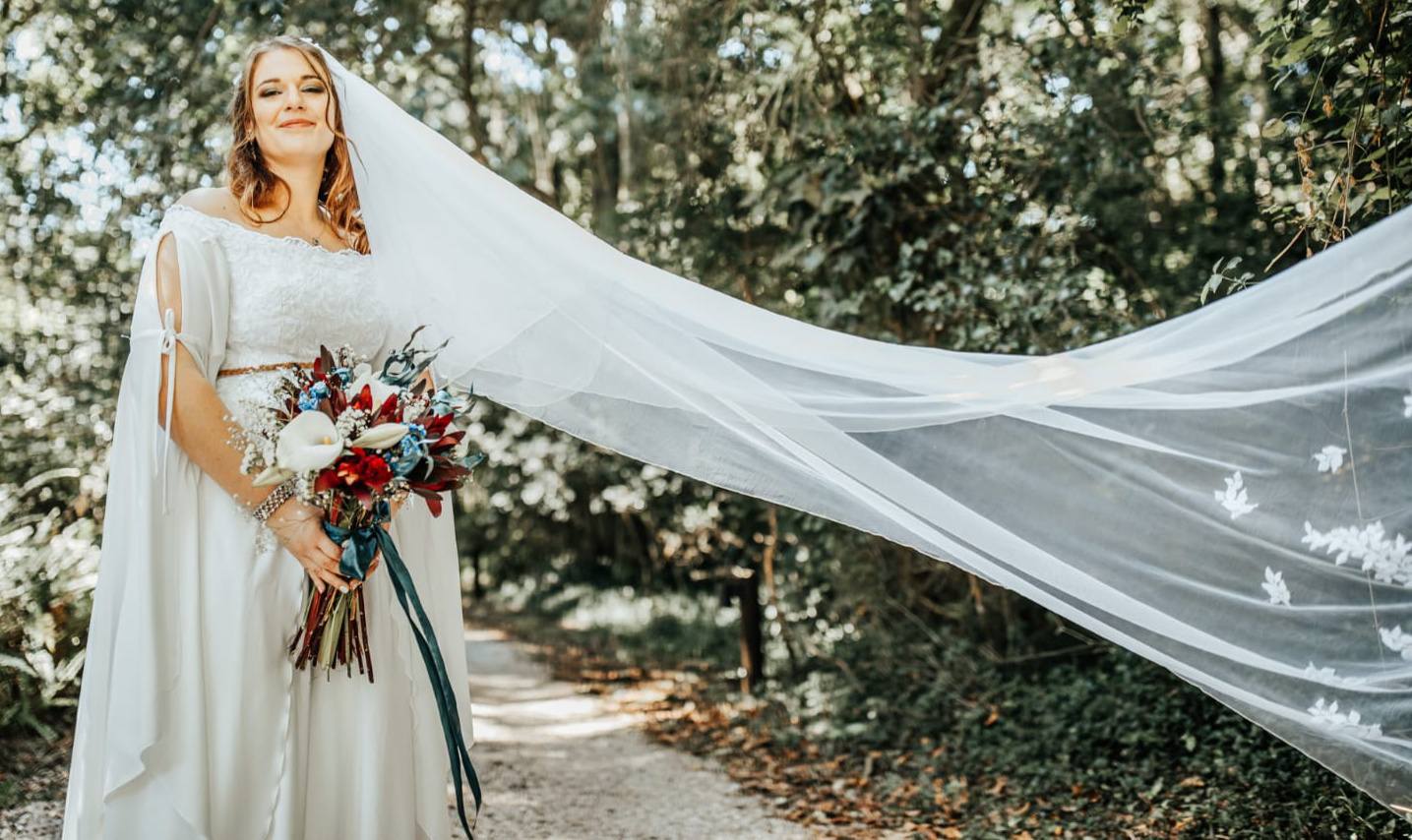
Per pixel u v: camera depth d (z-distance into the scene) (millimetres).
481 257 2797
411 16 7602
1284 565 2637
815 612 8148
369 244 2727
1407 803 2570
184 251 2398
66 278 6840
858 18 6531
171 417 2340
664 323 2891
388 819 2574
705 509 9023
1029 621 6754
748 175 7617
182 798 2299
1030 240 6195
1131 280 6465
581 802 5625
